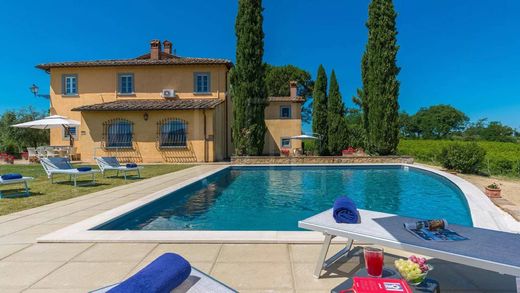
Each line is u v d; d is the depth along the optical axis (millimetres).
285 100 24641
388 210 7438
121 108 17578
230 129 22000
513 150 20828
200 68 19891
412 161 15734
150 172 12695
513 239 2566
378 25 16031
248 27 16984
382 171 14664
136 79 20047
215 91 19891
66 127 18766
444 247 2383
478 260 2156
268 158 16203
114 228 5242
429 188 10344
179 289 1995
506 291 2654
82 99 20141
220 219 6668
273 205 8047
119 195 7531
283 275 3010
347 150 21406
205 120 17875
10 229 4629
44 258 3467
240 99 17094
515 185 9273
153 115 18094
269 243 3889
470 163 12195
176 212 7285
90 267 3213
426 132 53094
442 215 6816
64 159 10523
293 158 16172
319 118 24000
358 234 2754
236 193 9727
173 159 18031
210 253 3576
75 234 4215
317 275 2959
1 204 6531
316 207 7840
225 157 20891
